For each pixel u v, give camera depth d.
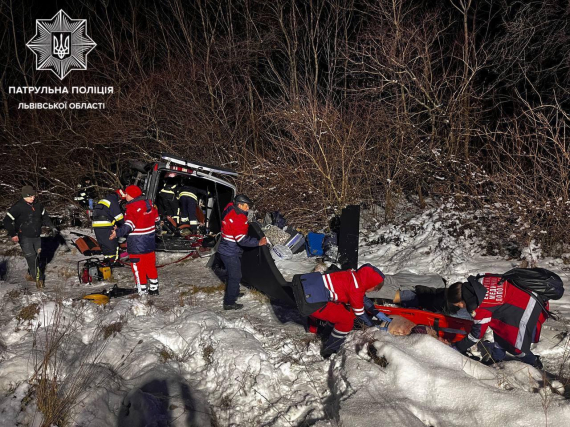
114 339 5.27
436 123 11.00
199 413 4.19
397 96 10.52
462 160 9.98
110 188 12.29
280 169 10.15
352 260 7.79
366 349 4.51
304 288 4.73
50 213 12.09
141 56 14.28
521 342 4.19
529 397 3.74
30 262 7.38
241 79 13.78
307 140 10.27
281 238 8.55
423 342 4.40
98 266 7.86
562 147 7.96
